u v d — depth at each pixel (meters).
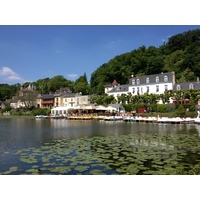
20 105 100.44
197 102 44.47
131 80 62.72
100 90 87.00
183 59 80.31
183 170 8.83
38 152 12.57
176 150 12.68
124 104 54.69
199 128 25.70
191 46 83.88
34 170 9.13
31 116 76.25
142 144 14.82
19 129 28.02
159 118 36.28
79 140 17.11
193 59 77.25
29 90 115.31
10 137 19.64
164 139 16.95
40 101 96.31
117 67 91.81
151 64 82.06
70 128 28.41
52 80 125.69
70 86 111.81
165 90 51.66
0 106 115.50
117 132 22.38
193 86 52.16
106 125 32.62
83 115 53.66
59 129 27.28
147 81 59.31
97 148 13.55
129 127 28.38
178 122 33.56
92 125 33.22
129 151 12.54
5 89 137.38
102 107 50.94
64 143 15.73
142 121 38.81
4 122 44.78
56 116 59.62
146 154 11.70
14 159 10.98
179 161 10.23
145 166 9.44
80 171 8.88
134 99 53.19
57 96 87.00
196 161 10.20
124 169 9.04
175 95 45.75
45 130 26.20
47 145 14.98
